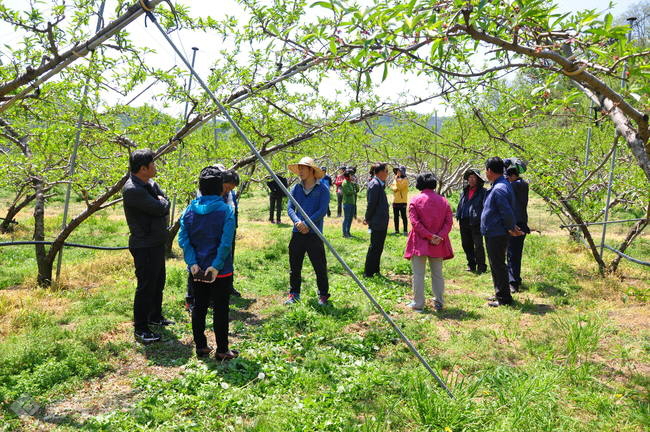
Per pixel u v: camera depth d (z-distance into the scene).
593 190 8.00
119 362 4.34
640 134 2.81
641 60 2.51
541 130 9.76
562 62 2.46
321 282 6.07
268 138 7.09
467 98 6.52
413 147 16.48
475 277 7.82
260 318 5.66
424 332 5.12
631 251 9.62
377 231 7.56
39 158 6.52
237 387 3.74
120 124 6.09
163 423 3.26
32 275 7.37
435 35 2.35
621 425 3.22
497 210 6.06
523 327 5.25
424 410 3.31
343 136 6.77
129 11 3.09
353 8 2.23
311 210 6.03
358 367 4.14
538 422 3.18
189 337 4.98
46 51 4.24
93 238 10.73
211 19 4.84
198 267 4.11
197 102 5.31
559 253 9.52
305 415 3.30
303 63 3.74
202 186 4.25
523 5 2.24
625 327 5.21
